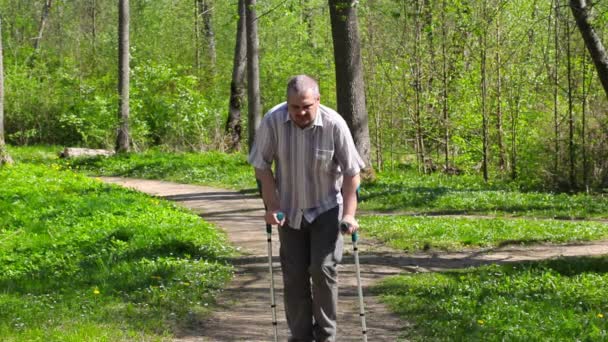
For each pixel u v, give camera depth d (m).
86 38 46.16
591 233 14.52
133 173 26.25
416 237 13.94
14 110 37.84
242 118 35.84
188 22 40.72
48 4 46.41
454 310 8.07
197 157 28.48
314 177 5.84
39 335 6.95
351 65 21.12
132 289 9.32
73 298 8.63
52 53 45.69
